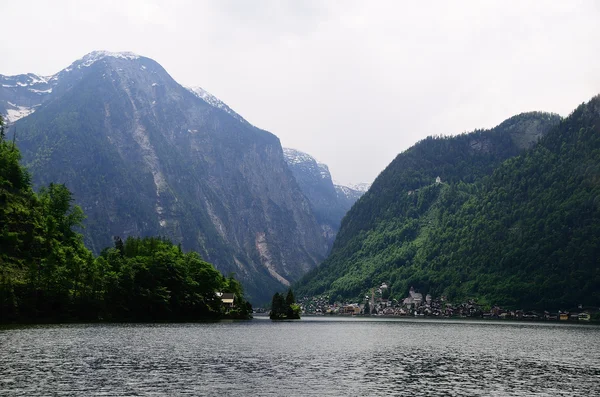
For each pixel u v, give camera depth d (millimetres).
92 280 178625
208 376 62375
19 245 175500
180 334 127250
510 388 58938
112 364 69312
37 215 193625
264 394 52625
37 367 64688
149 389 53531
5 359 71000
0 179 195875
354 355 90000
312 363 77312
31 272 159875
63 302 164625
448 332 179250
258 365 73125
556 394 55812
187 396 50812
